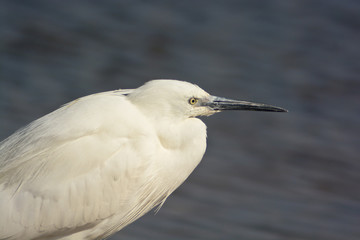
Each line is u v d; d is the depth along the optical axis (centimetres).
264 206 1131
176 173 815
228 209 1114
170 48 1792
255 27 1961
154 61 1714
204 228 1047
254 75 1677
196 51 1791
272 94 1580
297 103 1551
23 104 1412
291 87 1627
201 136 810
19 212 745
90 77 1594
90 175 756
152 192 812
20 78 1538
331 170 1278
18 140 792
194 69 1684
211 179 1214
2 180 766
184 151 804
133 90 826
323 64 1775
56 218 755
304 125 1456
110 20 1927
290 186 1211
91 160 755
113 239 997
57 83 1541
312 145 1370
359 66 1770
